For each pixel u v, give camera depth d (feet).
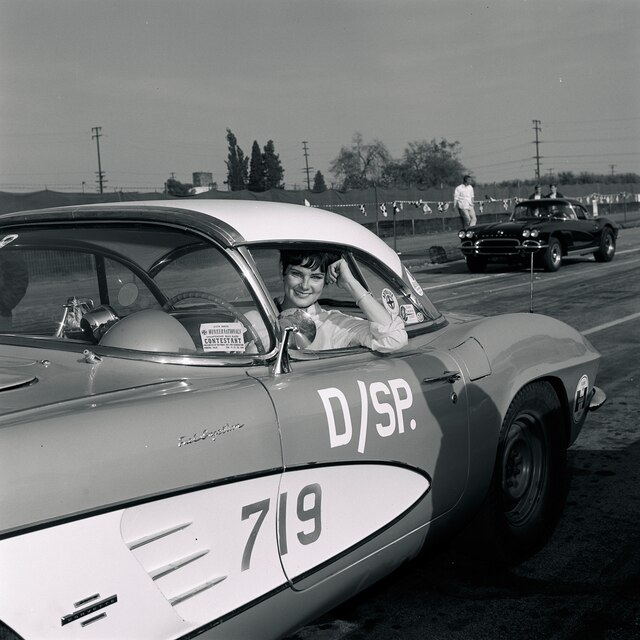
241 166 235.81
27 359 7.97
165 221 8.41
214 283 8.41
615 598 10.20
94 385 7.11
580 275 50.42
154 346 7.71
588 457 15.39
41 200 54.49
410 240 90.43
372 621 9.70
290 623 7.56
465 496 9.79
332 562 7.73
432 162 276.41
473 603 10.10
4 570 5.29
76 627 5.64
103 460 5.91
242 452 6.86
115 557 5.90
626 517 12.66
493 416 10.05
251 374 7.79
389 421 8.46
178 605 6.39
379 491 8.36
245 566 6.91
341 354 9.05
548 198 57.77
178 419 6.54
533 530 11.27
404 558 9.11
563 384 11.46
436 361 9.48
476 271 55.31
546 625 9.56
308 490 7.52
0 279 9.39
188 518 6.45
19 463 5.54
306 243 8.96
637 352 24.91
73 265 9.33
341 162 273.95
